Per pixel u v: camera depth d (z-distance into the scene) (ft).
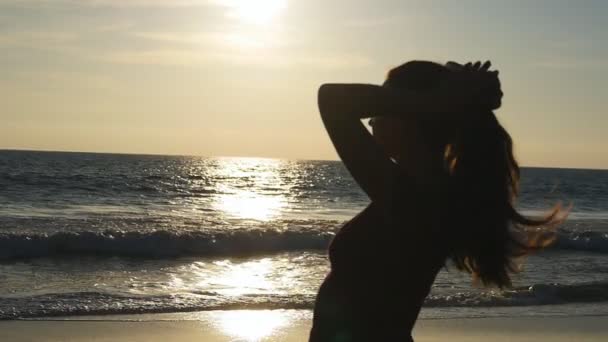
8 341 27.50
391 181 6.45
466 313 34.83
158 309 34.12
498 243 6.72
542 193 208.44
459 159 6.61
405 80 7.04
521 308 36.63
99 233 61.31
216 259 58.59
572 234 74.23
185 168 337.11
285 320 32.76
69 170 232.53
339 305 6.83
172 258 58.70
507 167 6.79
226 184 210.38
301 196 167.53
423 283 6.92
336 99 6.34
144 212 107.65
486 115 6.73
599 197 196.24
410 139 6.77
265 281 45.83
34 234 60.18
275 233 66.90
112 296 37.42
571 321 33.50
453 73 6.70
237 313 33.94
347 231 6.97
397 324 6.88
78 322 31.17
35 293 38.75
